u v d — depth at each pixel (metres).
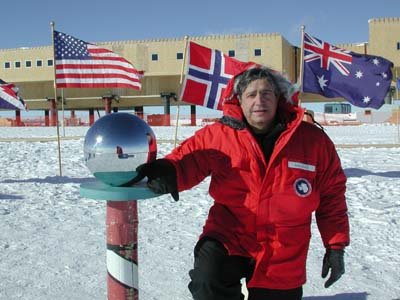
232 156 2.38
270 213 2.37
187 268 4.36
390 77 10.89
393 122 46.62
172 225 6.06
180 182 2.36
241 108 2.44
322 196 2.57
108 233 2.06
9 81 51.50
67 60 10.67
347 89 10.84
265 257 2.40
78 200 7.89
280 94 2.42
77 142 21.03
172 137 24.05
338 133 29.36
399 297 3.69
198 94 9.76
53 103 51.47
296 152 2.42
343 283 3.96
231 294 2.42
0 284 3.92
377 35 47.09
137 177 2.04
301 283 2.51
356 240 5.30
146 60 48.84
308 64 10.77
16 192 8.70
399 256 4.71
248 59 47.09
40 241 5.23
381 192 8.55
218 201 2.48
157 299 3.65
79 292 3.77
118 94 49.59
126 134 1.96
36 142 21.36
